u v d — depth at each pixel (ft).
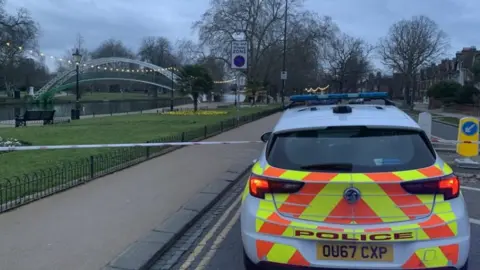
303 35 188.24
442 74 325.21
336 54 280.51
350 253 10.53
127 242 16.12
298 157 11.55
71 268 13.70
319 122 12.38
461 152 34.88
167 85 317.63
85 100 280.92
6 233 17.06
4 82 282.15
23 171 29.96
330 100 19.75
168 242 16.35
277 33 185.47
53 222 18.57
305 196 10.84
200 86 124.16
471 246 16.30
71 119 108.99
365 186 10.46
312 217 10.78
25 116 88.89
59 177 27.14
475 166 33.99
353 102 19.31
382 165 10.91
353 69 289.53
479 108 164.14
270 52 188.55
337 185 10.56
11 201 21.29
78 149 42.19
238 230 18.69
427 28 254.88
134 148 38.50
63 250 15.26
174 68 209.87
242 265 14.79
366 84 393.91
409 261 10.36
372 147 11.43
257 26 183.21
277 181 11.10
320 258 10.65
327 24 197.47
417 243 10.35
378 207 10.48
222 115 112.68
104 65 298.76
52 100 238.68
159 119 96.99
